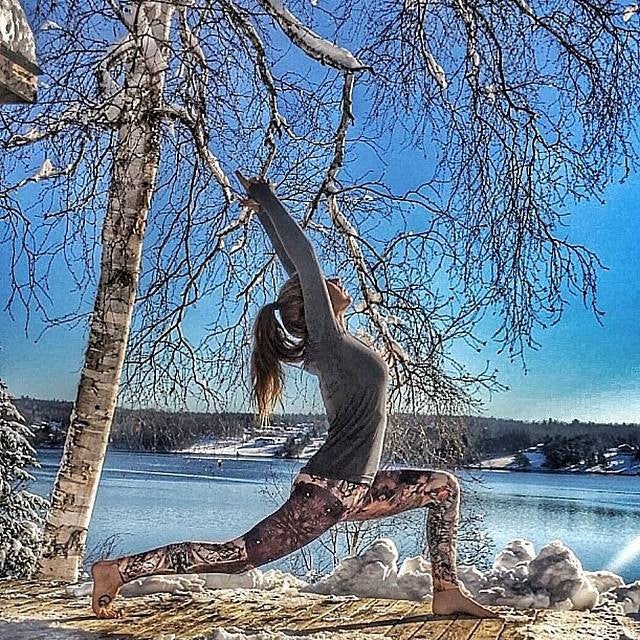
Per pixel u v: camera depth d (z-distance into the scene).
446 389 7.91
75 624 3.95
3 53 2.73
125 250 7.37
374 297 8.02
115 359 7.32
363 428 3.77
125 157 6.98
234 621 4.07
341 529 9.35
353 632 3.86
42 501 11.12
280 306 3.95
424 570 5.29
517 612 4.37
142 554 3.90
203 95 7.20
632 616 4.36
